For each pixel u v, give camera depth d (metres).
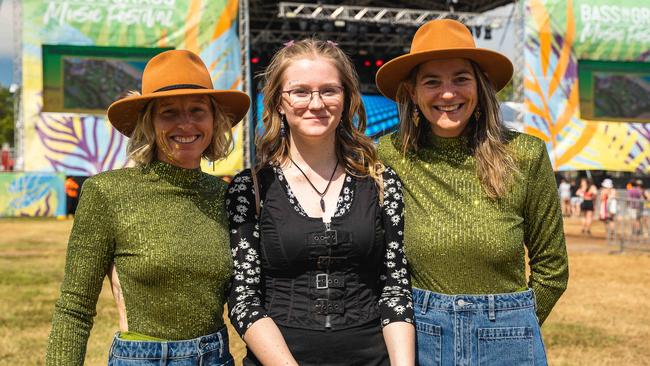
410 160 2.81
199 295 2.44
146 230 2.41
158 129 2.51
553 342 5.98
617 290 8.60
